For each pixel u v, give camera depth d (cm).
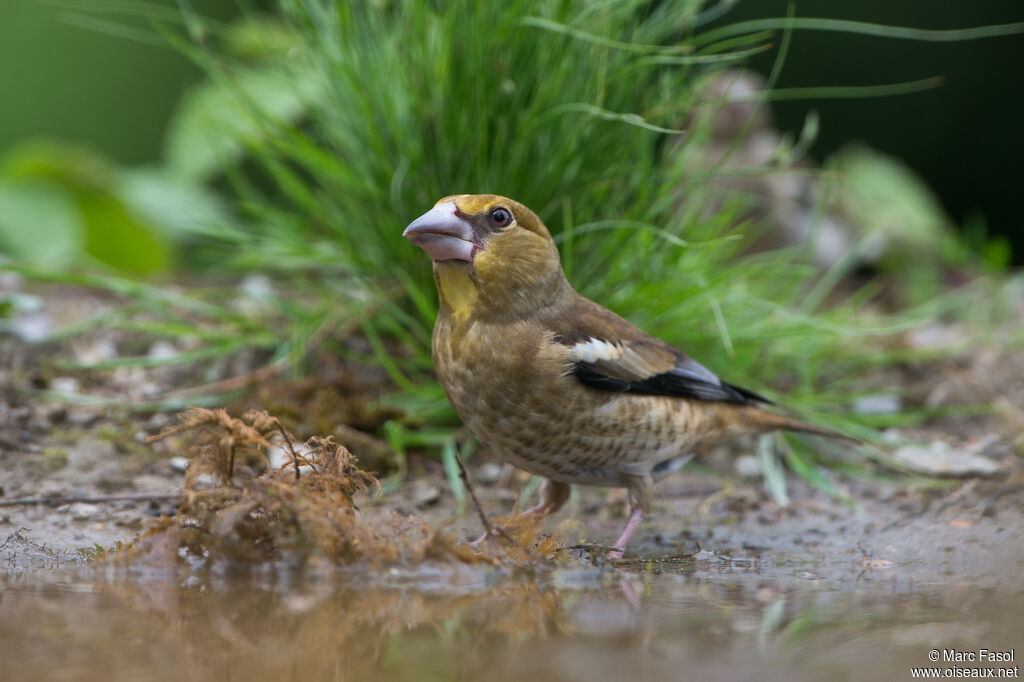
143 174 1650
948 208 2272
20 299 1169
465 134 1028
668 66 1069
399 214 1059
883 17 2242
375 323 1130
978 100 2253
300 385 1045
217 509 747
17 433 984
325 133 1138
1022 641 590
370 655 564
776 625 621
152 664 547
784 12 2228
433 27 1046
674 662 554
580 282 1052
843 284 1730
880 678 526
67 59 2217
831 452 1086
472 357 795
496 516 903
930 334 1447
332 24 1071
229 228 1198
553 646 580
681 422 844
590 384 793
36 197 1571
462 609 655
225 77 1088
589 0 1025
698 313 1098
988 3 2242
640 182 1052
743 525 910
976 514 927
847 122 2261
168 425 1020
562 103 1022
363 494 936
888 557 811
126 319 1233
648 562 793
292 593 686
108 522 838
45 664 545
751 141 1493
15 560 754
